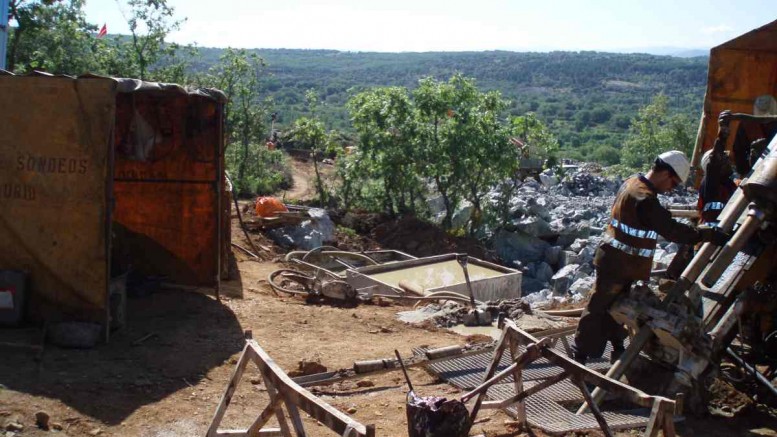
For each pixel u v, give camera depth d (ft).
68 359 22.62
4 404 18.71
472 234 60.44
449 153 57.93
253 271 39.93
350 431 12.86
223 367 23.39
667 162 21.09
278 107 285.64
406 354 25.39
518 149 62.95
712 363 20.92
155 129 31.99
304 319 29.55
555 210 66.64
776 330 22.91
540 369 23.80
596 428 19.12
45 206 24.64
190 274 33.09
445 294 35.12
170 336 25.90
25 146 24.67
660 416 15.07
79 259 24.56
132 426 18.71
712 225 21.49
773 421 20.85
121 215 33.12
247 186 83.05
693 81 487.61
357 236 54.85
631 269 21.25
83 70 78.48
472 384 22.16
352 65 586.45
